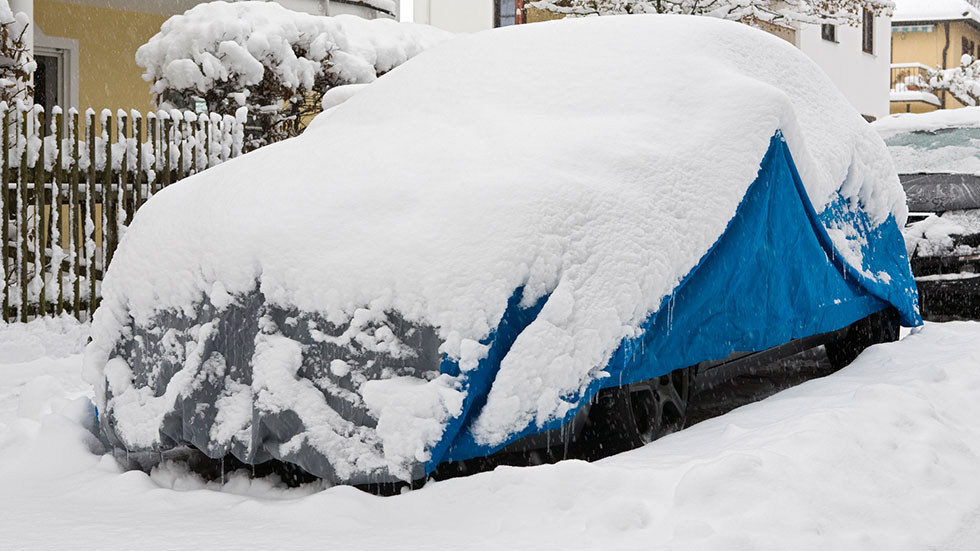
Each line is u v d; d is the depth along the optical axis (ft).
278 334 12.10
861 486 10.78
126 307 13.82
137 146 27.27
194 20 42.42
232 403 12.19
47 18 47.09
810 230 16.05
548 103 14.82
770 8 62.23
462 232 11.87
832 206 17.33
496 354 11.54
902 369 16.80
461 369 11.26
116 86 49.52
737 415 14.14
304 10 53.31
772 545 9.31
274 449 11.78
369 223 12.29
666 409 14.48
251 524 10.72
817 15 61.87
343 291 11.76
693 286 13.48
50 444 13.83
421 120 15.02
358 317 11.60
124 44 49.70
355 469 11.26
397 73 16.72
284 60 42.52
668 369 13.10
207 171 15.28
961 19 163.22
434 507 10.76
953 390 14.85
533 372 11.53
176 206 14.16
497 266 11.64
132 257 13.93
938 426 13.01
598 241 12.30
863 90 91.04
